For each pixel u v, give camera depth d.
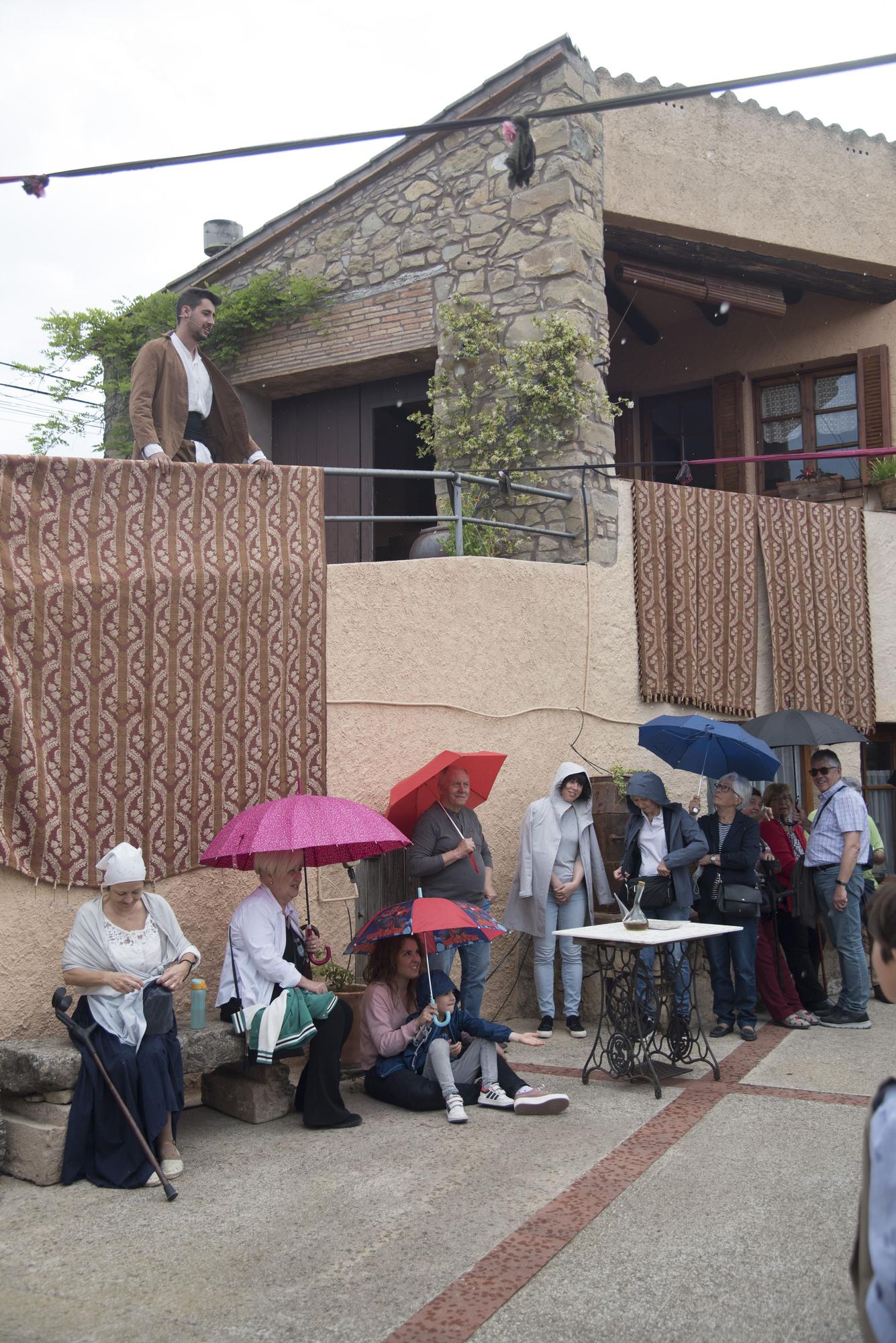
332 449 11.80
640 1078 6.36
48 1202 4.62
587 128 9.96
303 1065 6.74
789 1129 5.39
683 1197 4.53
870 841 8.77
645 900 7.30
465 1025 5.98
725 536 9.91
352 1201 4.55
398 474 7.50
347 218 11.07
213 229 14.02
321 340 11.15
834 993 8.54
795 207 12.08
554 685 8.61
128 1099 4.84
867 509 12.27
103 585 5.91
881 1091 2.16
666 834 7.50
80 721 5.80
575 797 7.68
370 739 7.29
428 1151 5.16
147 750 6.03
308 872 6.98
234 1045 5.52
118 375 11.67
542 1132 5.41
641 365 14.34
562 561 9.20
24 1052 5.01
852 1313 3.58
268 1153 5.18
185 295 7.08
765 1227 4.23
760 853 7.59
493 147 10.08
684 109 11.47
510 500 8.56
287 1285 3.80
